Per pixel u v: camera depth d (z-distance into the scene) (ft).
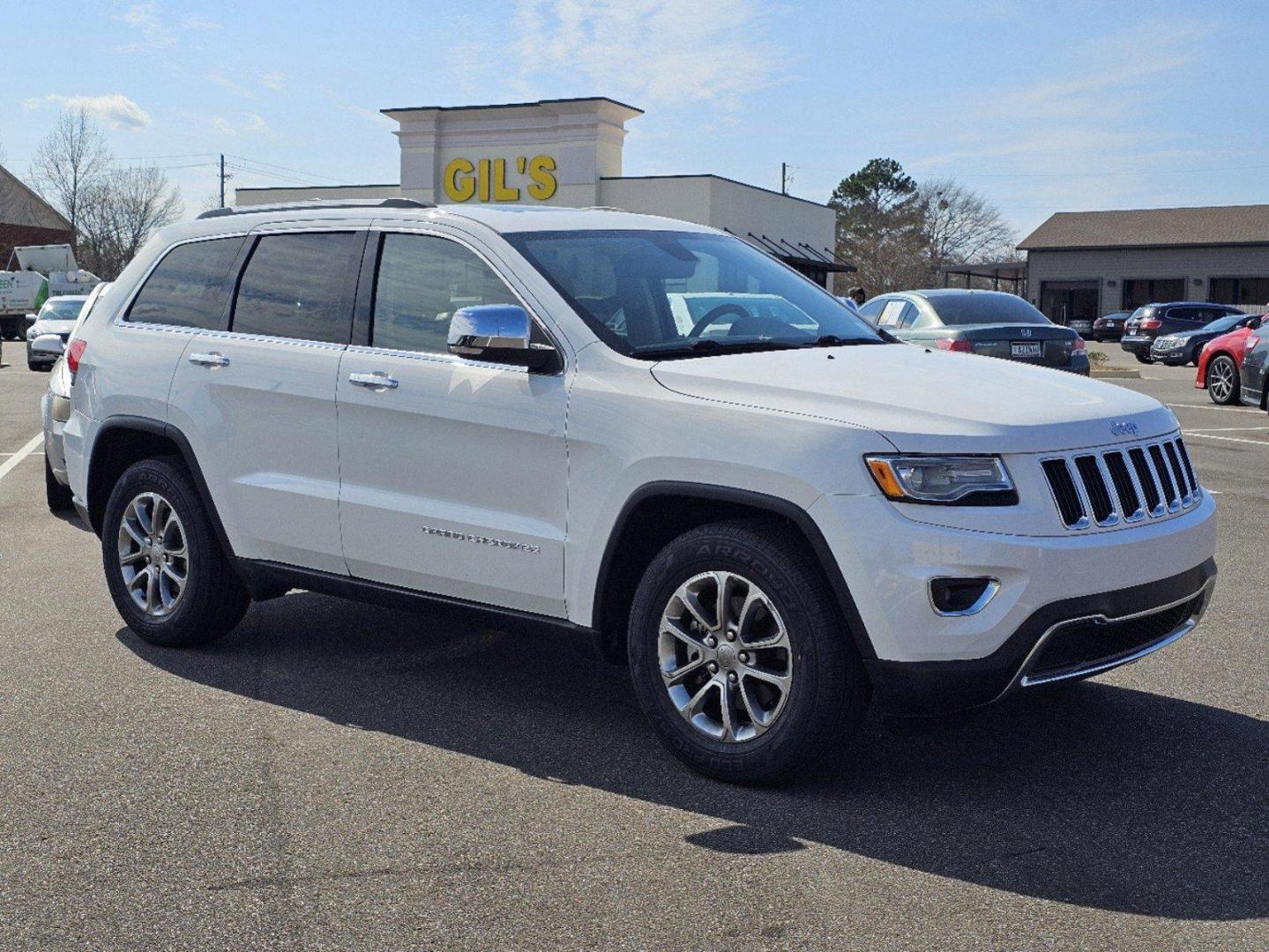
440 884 11.38
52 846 12.21
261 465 17.46
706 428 13.44
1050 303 213.25
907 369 14.30
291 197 134.21
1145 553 13.12
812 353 14.85
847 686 12.97
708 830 12.54
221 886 11.37
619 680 17.75
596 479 14.25
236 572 18.12
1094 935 10.38
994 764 14.35
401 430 15.93
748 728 13.70
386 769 14.25
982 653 12.39
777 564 13.06
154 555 19.03
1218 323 105.40
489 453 15.15
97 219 237.66
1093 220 216.33
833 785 13.76
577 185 119.24
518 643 19.66
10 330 153.69
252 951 10.23
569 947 10.25
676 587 13.88
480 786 13.73
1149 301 205.57
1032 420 12.95
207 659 18.60
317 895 11.19
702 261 16.98
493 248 15.76
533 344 15.02
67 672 17.92
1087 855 11.94
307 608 21.74
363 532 16.37
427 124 122.01
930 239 307.78
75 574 24.36
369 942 10.34
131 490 19.06
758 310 16.26
